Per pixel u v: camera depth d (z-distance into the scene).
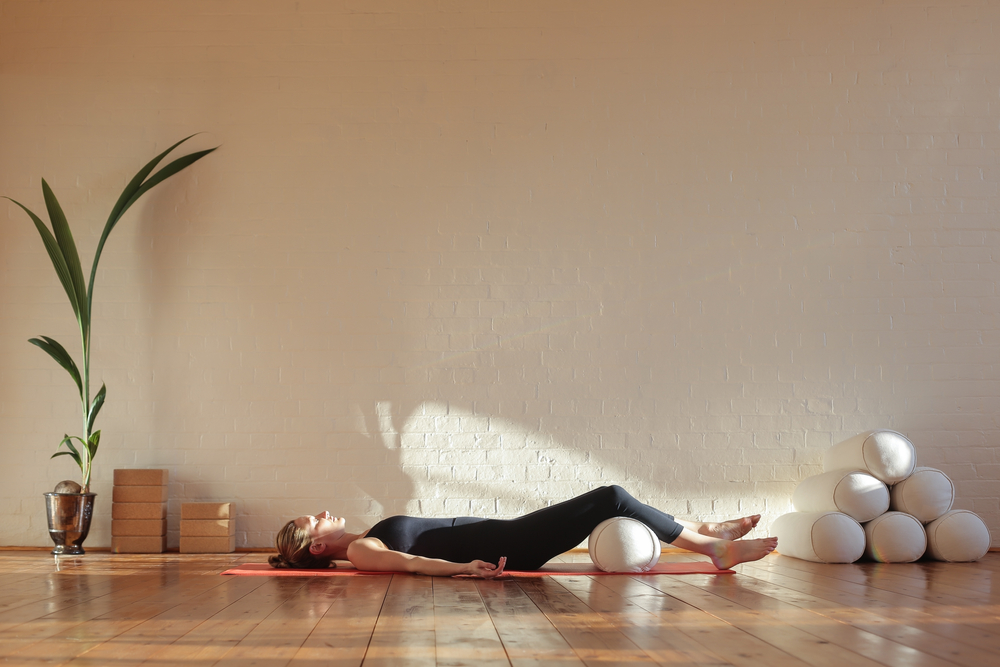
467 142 4.77
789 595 2.76
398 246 4.71
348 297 4.68
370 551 3.34
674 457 4.59
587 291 4.68
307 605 2.55
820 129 4.79
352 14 4.82
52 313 4.67
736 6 4.79
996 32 4.82
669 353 4.65
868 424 4.62
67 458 4.57
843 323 4.68
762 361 4.65
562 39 4.82
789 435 4.61
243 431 4.59
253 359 4.64
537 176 4.75
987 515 4.53
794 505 4.34
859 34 4.83
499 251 4.71
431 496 4.55
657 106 4.79
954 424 4.61
